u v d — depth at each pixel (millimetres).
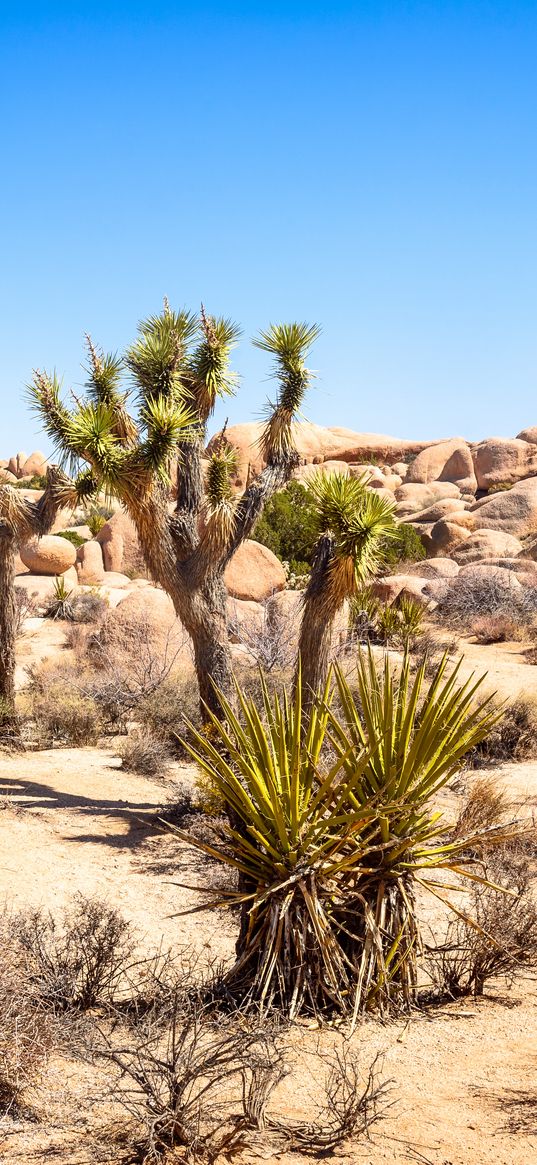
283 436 10953
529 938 5488
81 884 7090
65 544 31766
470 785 10547
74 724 13617
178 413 9555
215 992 4773
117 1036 4348
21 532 12852
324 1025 4484
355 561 9117
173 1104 3326
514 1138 3350
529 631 21875
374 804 4941
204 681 10633
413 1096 3732
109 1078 3850
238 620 19938
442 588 25375
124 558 36000
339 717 10844
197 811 9078
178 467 10664
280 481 10938
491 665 18312
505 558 30844
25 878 7117
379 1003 4676
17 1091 3566
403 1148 3281
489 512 40688
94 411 9602
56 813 9273
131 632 19203
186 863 7738
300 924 4676
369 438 61406
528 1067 4055
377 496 9266
